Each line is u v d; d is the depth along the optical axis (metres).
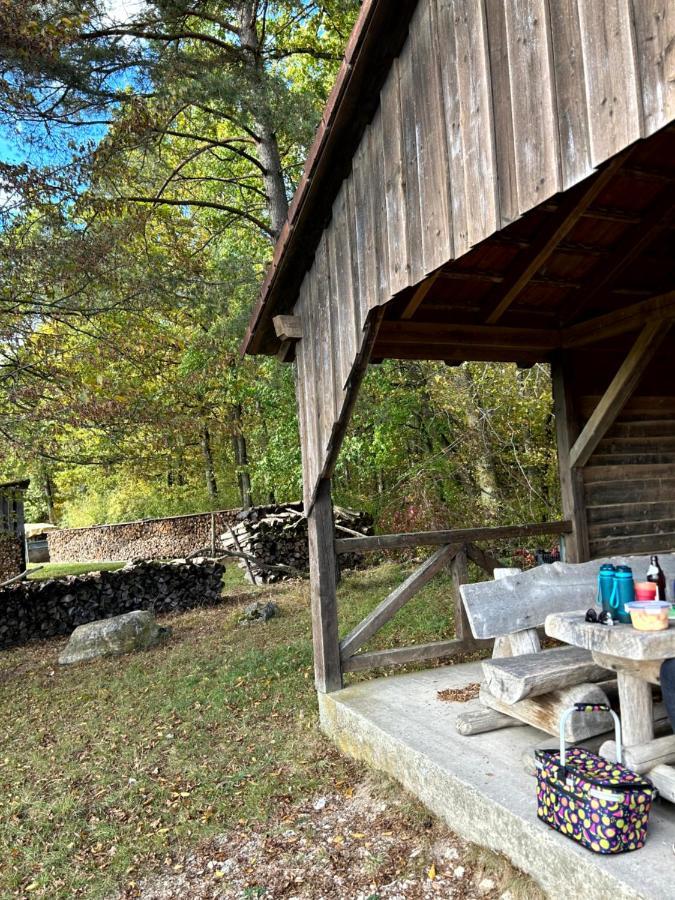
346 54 3.24
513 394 9.78
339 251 4.05
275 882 3.04
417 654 4.94
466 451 10.09
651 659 2.45
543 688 2.96
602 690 3.09
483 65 2.59
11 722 5.73
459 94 2.75
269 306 4.89
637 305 4.62
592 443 5.18
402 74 3.19
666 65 1.80
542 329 5.36
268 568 11.60
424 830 3.21
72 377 8.64
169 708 5.60
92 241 8.16
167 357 10.68
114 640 7.85
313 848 3.27
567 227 4.10
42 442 8.88
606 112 2.01
